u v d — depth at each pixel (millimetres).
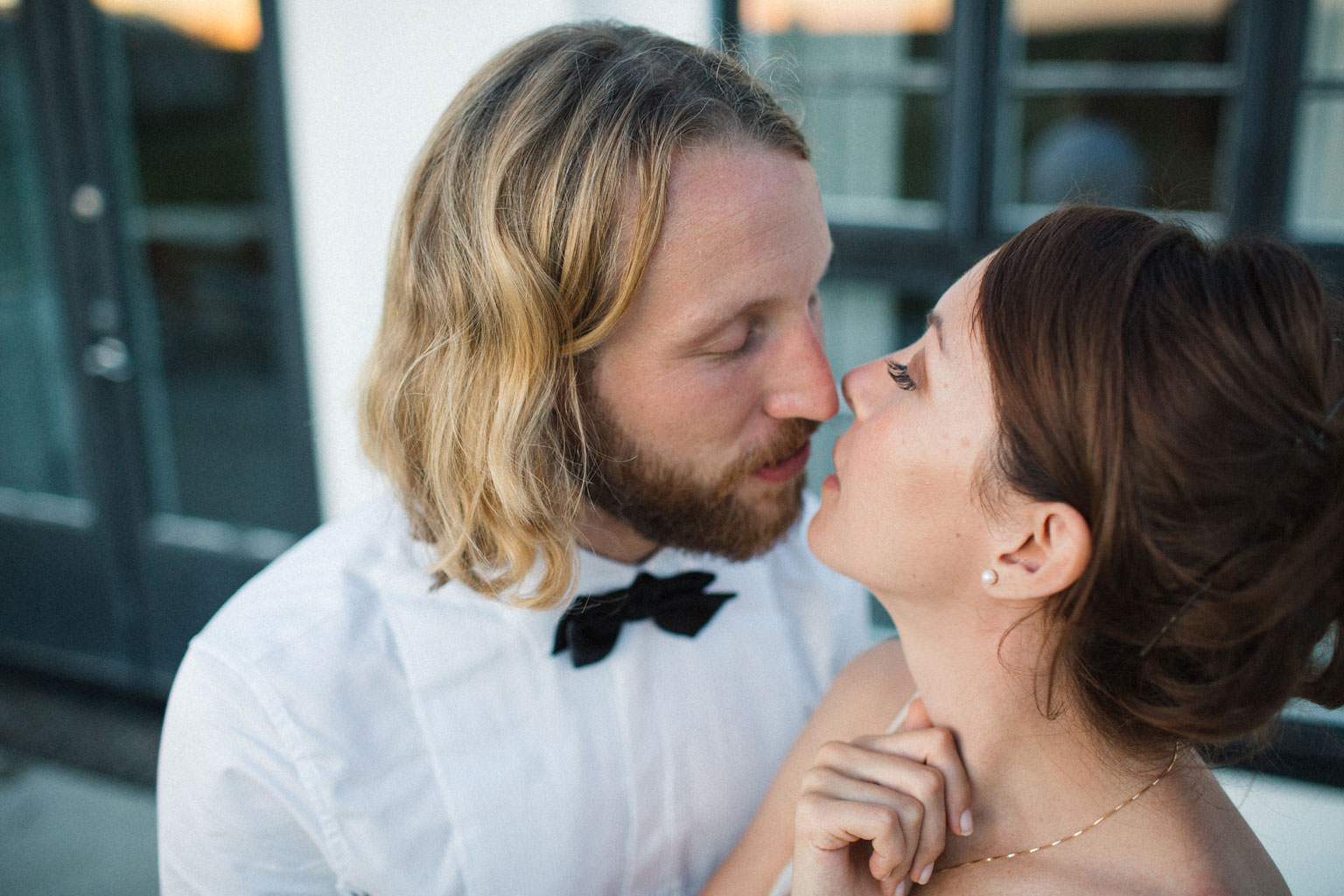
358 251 2531
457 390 929
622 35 952
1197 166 2297
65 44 2660
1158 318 658
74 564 3088
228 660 934
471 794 955
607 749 1007
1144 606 699
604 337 868
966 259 2324
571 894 980
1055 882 793
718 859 1076
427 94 2340
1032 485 702
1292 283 666
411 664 969
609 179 838
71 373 2902
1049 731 795
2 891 2314
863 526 802
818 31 2334
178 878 964
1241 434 646
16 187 2840
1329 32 1971
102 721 3021
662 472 934
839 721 1015
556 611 996
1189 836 787
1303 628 698
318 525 2830
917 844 793
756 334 900
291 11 2420
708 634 1090
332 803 917
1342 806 1618
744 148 854
